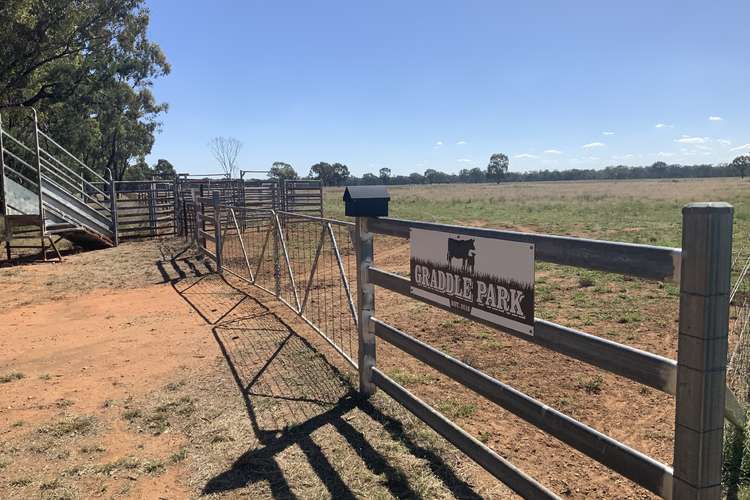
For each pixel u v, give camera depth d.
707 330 1.52
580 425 2.05
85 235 13.55
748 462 2.67
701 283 1.52
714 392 1.54
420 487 2.78
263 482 2.92
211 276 9.79
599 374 4.29
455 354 4.88
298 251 11.98
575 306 6.56
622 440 3.25
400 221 3.38
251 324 6.29
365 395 3.99
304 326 6.10
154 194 16.78
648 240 12.41
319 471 3.00
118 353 5.37
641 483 1.78
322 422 3.61
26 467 3.17
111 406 4.04
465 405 3.77
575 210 26.64
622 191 61.91
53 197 13.16
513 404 2.43
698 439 1.56
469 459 3.05
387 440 3.31
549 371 4.39
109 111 40.12
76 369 4.93
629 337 5.27
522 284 2.32
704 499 1.58
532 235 2.24
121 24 26.41
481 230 2.57
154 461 3.19
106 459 3.24
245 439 3.42
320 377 4.46
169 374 4.70
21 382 4.62
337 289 8.30
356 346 5.30
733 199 32.25
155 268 10.73
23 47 22.00
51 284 9.15
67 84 27.42
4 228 12.05
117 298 8.05
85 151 42.69
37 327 6.46
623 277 8.09
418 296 3.22
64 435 3.58
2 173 11.62
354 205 3.70
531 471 2.93
